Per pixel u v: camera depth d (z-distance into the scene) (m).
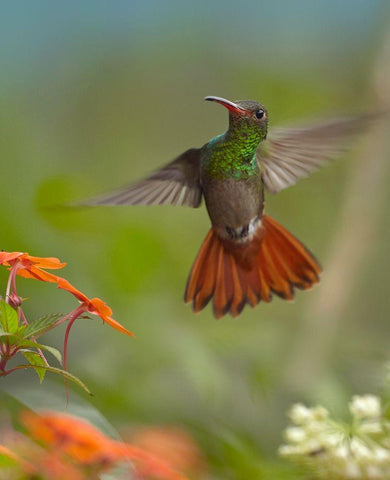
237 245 7.01
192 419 9.34
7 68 12.87
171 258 11.48
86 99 13.30
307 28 13.99
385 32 13.69
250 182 7.15
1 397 5.47
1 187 10.70
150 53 13.70
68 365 9.58
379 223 12.98
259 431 9.50
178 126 13.62
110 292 10.38
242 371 9.94
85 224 10.62
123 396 9.51
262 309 12.30
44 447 5.31
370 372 9.86
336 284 12.57
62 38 13.38
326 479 7.08
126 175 13.17
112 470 5.32
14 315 4.83
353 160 13.16
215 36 13.90
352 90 13.75
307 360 10.56
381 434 7.12
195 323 11.34
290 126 7.36
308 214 13.40
